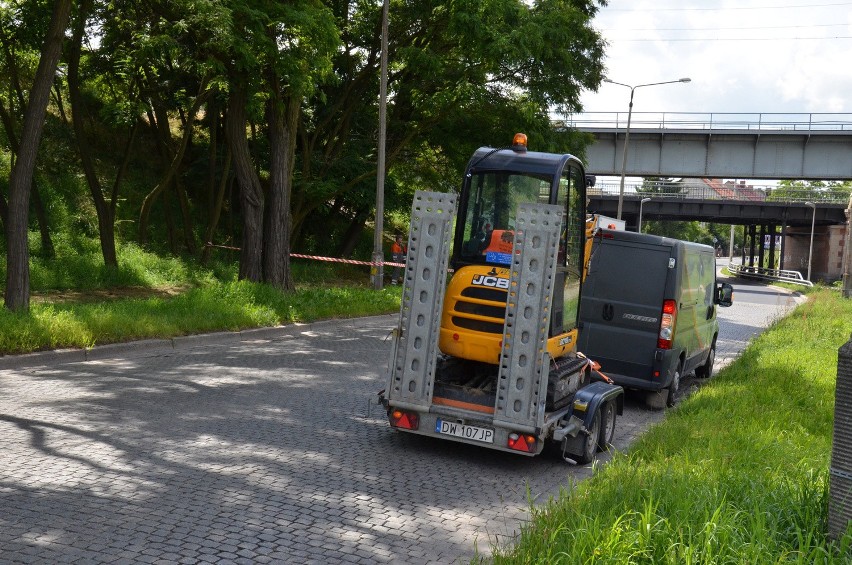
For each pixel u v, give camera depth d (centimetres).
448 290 749
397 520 548
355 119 3112
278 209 2012
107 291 1930
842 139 4522
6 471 585
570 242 798
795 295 4806
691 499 490
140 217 2673
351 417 862
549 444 820
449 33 2430
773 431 816
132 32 1838
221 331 1446
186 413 817
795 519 467
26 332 1084
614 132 4775
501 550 479
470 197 771
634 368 1085
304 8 1747
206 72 1695
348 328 1761
